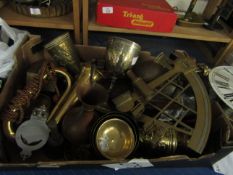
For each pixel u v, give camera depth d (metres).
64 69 0.61
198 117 0.57
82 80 0.57
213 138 0.56
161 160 0.49
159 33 0.86
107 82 0.65
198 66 0.72
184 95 0.63
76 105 0.56
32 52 0.69
